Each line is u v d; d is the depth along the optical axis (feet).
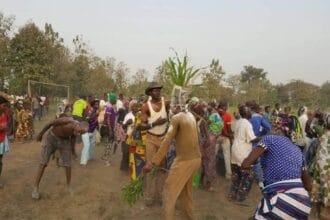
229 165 28.27
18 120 41.75
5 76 99.35
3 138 22.93
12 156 33.17
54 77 114.62
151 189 21.07
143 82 111.45
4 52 99.30
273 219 11.72
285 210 11.56
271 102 174.81
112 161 32.91
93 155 35.29
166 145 16.42
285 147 12.20
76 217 19.25
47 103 79.36
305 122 29.73
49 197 21.79
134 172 23.39
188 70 18.51
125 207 20.84
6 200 21.12
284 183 11.80
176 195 16.47
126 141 28.50
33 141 42.11
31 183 24.38
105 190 23.88
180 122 16.34
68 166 22.35
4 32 100.32
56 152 22.27
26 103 42.83
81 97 32.94
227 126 28.12
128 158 28.76
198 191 25.00
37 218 18.85
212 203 22.71
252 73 329.93
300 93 177.06
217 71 111.04
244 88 187.93
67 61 123.13
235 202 22.82
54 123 21.30
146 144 21.12
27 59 102.22
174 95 17.58
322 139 18.92
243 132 22.36
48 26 120.57
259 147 12.42
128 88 113.50
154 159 16.72
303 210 11.64
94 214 19.75
